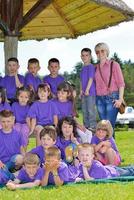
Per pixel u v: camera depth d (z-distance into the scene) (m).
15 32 12.07
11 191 7.36
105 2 10.51
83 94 11.36
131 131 28.19
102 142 9.15
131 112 30.81
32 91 10.50
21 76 11.38
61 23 14.52
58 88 10.28
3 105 10.04
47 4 11.56
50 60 11.45
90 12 12.33
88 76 11.20
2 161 8.67
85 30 14.22
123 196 6.87
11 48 12.06
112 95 10.97
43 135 8.30
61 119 9.14
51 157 7.59
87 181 7.95
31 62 11.34
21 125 9.87
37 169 7.77
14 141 8.74
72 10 13.05
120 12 10.96
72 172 8.13
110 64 11.02
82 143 8.80
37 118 9.90
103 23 12.77
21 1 11.88
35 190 7.33
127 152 14.03
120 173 8.56
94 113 11.26
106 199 6.70
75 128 9.22
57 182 7.66
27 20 12.01
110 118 11.01
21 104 10.15
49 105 9.95
